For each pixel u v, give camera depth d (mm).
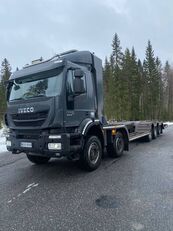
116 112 42406
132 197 4793
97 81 7879
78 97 6742
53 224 3781
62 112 6113
